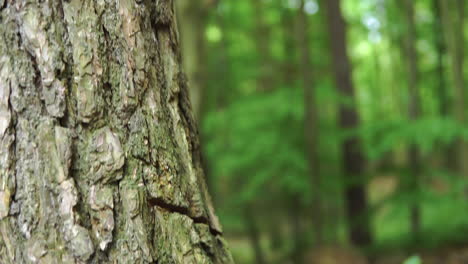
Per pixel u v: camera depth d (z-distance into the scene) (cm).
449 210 569
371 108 1443
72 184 92
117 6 99
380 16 1135
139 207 95
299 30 647
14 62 94
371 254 615
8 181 92
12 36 94
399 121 559
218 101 826
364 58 1565
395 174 602
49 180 92
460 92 652
